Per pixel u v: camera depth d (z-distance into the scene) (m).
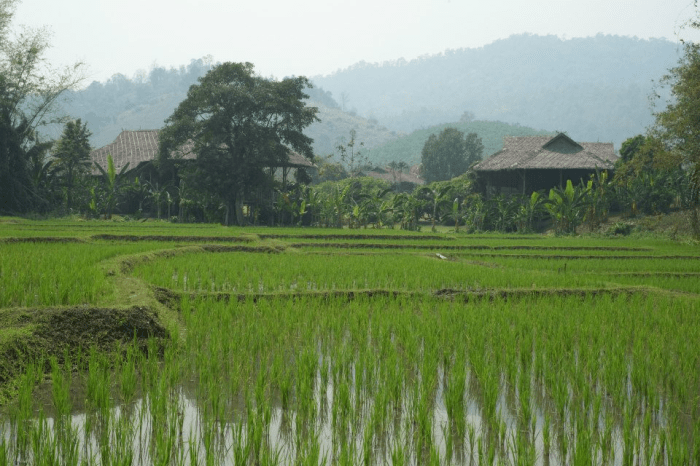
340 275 13.88
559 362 7.04
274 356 7.47
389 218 43.03
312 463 4.37
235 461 4.55
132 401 6.11
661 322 9.48
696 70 27.59
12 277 10.59
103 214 41.97
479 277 14.14
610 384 6.49
